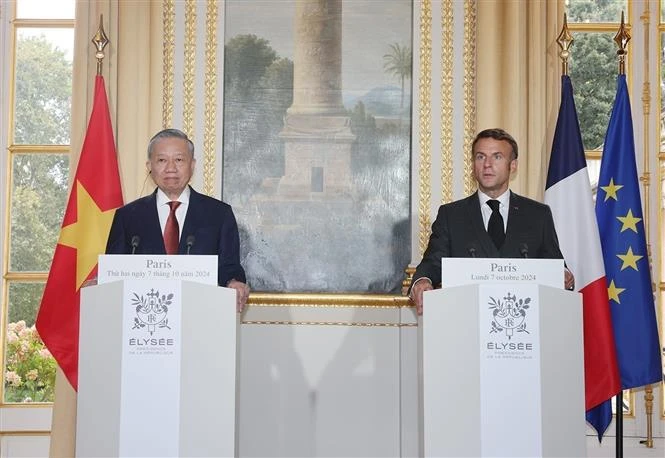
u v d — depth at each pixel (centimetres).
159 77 421
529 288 253
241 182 422
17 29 450
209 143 422
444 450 251
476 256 329
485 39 419
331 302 409
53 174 443
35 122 445
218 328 254
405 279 418
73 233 382
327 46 429
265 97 426
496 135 335
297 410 405
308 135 425
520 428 249
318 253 420
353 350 408
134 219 332
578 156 391
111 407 249
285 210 422
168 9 428
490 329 252
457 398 252
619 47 409
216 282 258
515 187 409
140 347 250
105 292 253
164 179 326
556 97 416
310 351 408
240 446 404
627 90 399
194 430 250
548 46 420
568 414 253
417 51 428
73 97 410
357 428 404
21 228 439
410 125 426
